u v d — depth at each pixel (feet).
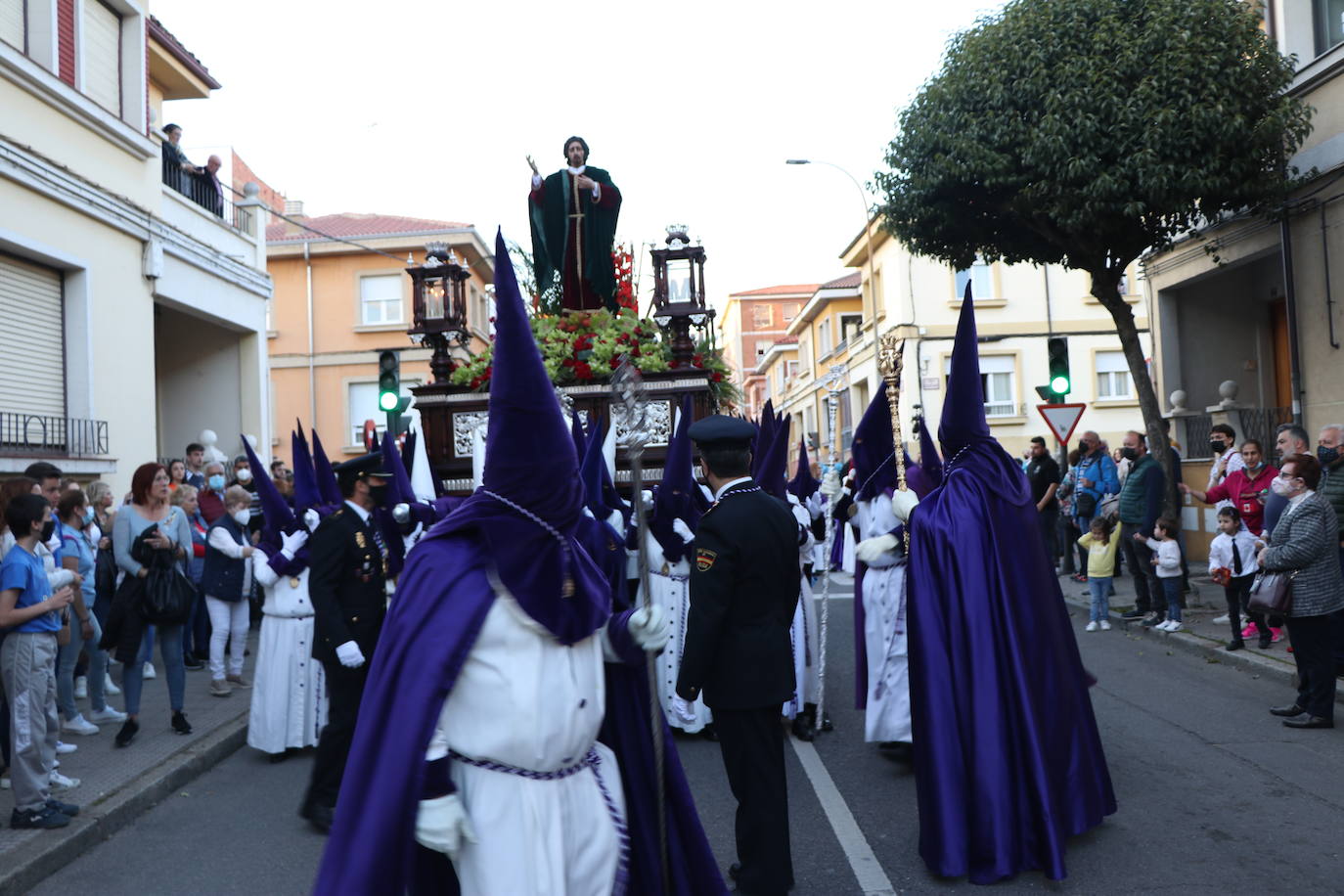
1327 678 23.31
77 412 41.11
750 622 14.24
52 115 39.50
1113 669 30.55
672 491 23.43
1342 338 39.83
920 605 16.10
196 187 54.85
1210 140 37.63
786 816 14.19
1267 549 23.90
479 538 8.97
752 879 13.99
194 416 60.75
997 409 103.04
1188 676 29.27
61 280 40.93
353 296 105.91
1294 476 23.38
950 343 103.40
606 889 9.45
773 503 14.74
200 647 34.32
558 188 33.91
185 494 32.65
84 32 42.19
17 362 38.24
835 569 61.46
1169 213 39.32
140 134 45.21
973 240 46.55
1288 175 41.42
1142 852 16.15
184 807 20.12
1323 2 42.09
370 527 19.04
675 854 10.63
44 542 22.09
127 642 23.24
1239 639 31.17
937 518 16.48
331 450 105.70
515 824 8.75
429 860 9.50
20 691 17.76
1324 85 40.37
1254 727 23.66
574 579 9.08
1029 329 103.19
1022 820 15.21
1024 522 16.58
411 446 26.73
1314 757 21.16
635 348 29.68
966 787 15.33
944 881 15.29
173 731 24.53
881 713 21.35
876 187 46.09
